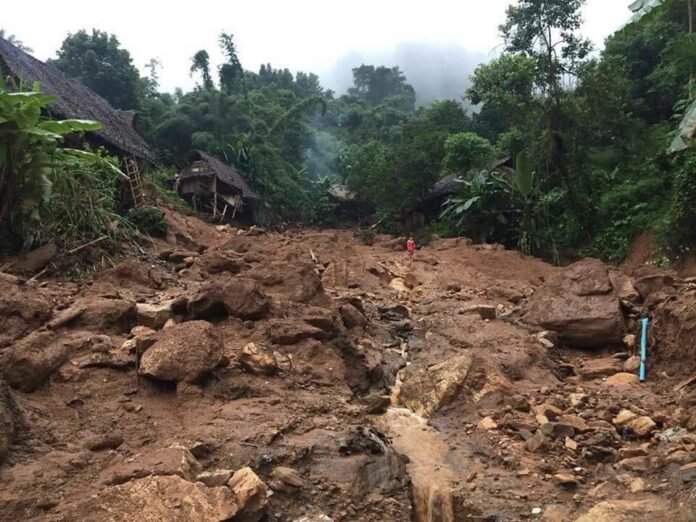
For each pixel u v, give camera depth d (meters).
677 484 5.25
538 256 21.36
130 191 18.36
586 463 5.97
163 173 29.48
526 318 10.31
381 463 5.61
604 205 20.52
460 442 6.46
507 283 15.37
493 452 6.18
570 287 10.16
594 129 21.75
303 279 9.62
